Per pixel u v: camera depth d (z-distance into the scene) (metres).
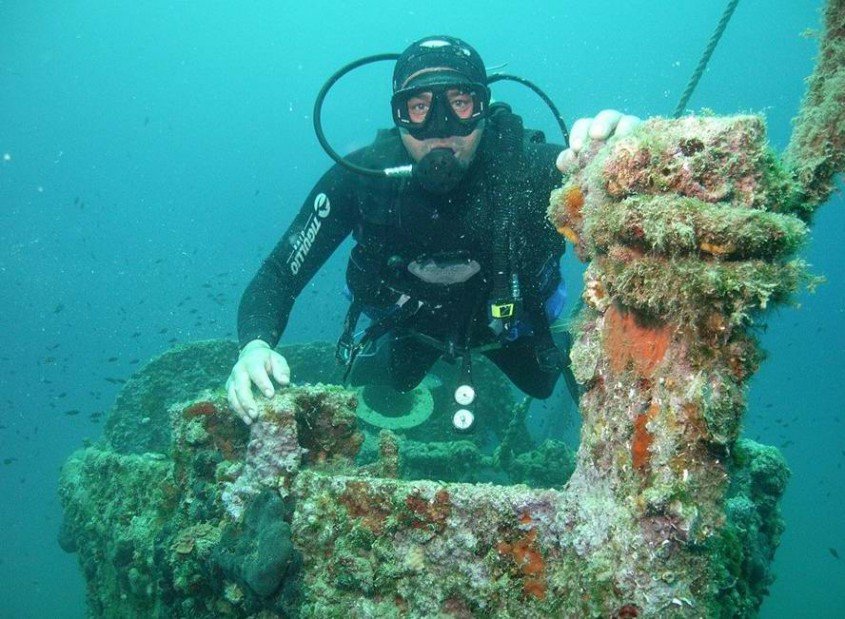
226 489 2.32
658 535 1.31
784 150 1.73
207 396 2.93
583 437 1.60
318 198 3.51
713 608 1.33
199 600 2.58
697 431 1.27
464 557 1.77
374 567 1.92
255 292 3.33
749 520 2.88
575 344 1.64
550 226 3.09
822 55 1.64
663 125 1.31
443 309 3.27
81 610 12.50
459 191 3.06
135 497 3.64
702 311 1.24
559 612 1.53
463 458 5.23
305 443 2.61
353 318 3.48
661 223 1.22
